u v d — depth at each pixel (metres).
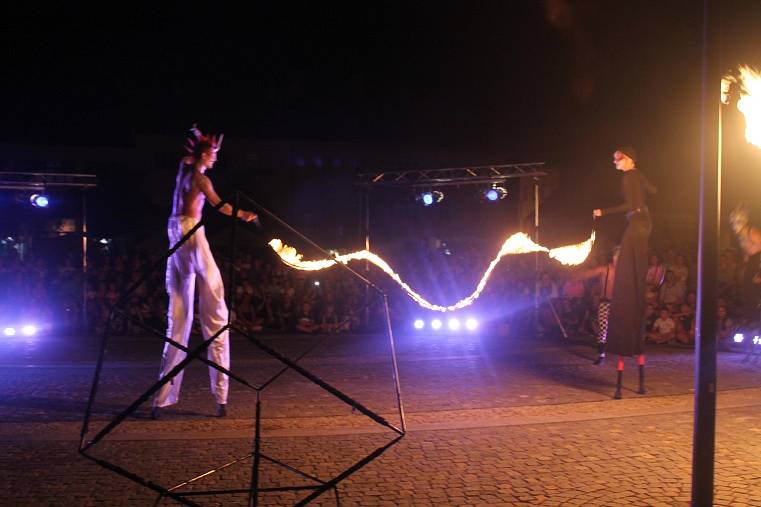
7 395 7.36
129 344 11.90
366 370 8.88
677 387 7.62
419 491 4.32
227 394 6.86
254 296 14.26
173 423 6.14
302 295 14.16
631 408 6.58
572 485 4.42
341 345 11.61
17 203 16.09
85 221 14.89
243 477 4.60
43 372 8.79
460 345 11.62
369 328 14.26
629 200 7.00
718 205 3.70
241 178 19.20
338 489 4.36
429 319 14.71
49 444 5.44
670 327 11.66
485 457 5.02
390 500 4.18
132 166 18.97
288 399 7.13
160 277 14.19
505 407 6.67
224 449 5.29
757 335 9.38
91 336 13.19
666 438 5.49
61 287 14.68
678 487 4.36
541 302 13.74
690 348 11.05
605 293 9.22
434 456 5.05
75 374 8.64
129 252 15.66
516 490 4.33
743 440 5.41
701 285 3.73
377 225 18.97
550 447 5.27
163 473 4.71
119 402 7.03
